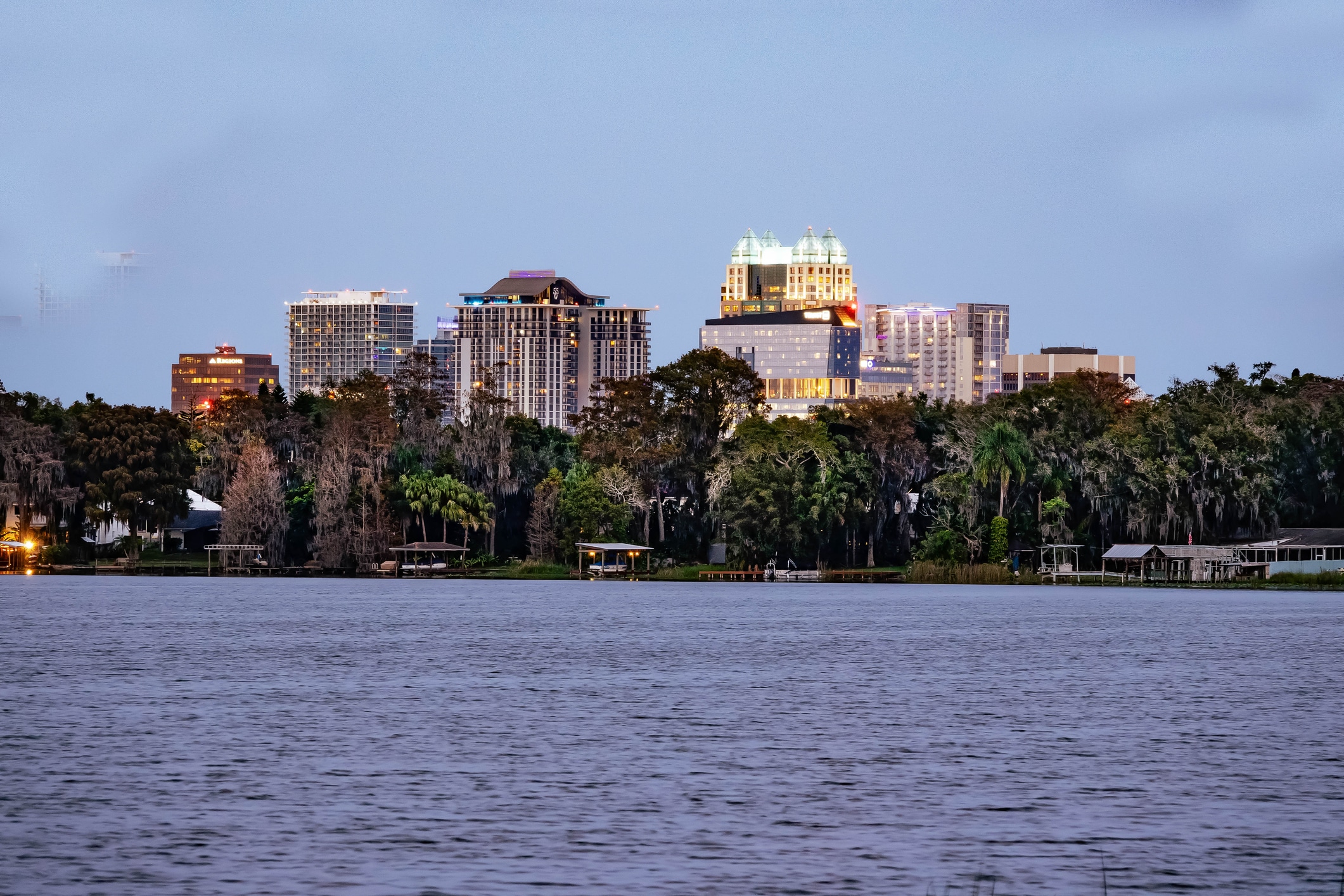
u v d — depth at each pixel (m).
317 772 171.25
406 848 135.88
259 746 189.12
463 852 134.62
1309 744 193.00
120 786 162.88
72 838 139.38
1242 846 137.62
